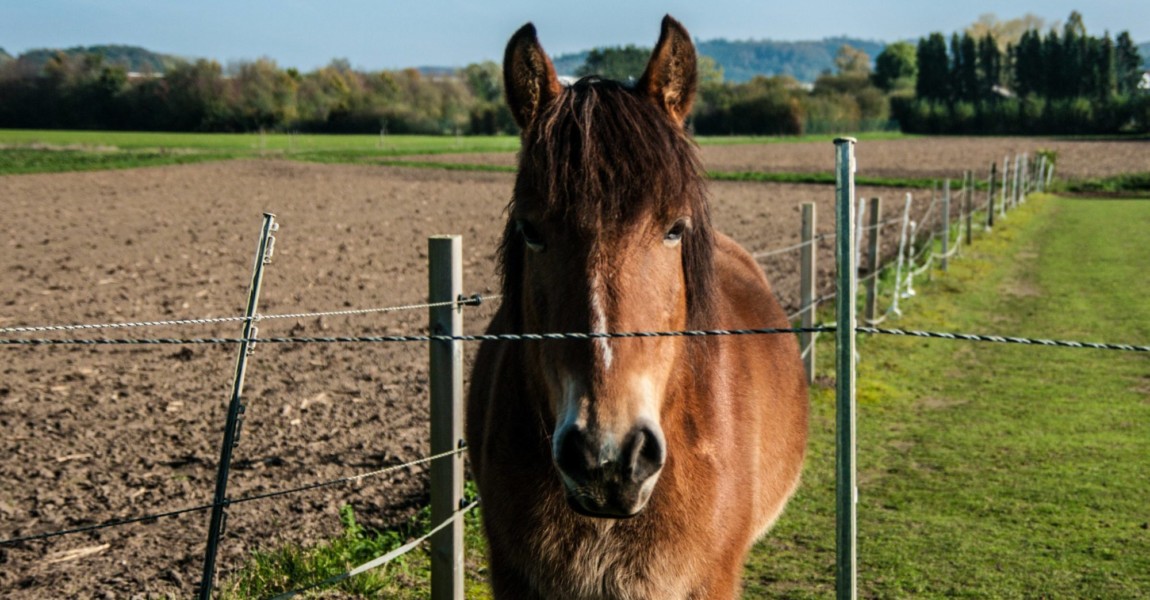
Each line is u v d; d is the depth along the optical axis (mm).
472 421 3264
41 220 19922
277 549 4789
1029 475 6125
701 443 2623
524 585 2721
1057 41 95312
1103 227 20406
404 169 39969
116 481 5812
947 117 88625
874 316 10680
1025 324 11016
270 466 6109
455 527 3979
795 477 3947
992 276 14328
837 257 2215
